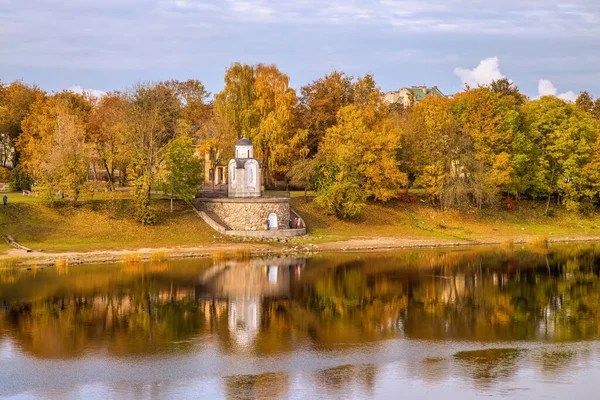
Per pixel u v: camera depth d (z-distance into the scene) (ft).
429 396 158.30
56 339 198.39
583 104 652.48
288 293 263.29
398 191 464.65
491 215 481.46
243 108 454.40
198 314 228.63
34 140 432.25
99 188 444.55
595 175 485.15
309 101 517.55
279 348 191.52
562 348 192.95
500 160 456.45
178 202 409.28
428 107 477.36
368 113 472.44
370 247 387.75
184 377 168.96
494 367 176.76
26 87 517.55
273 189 514.27
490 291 269.64
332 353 187.42
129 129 409.69
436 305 245.04
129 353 186.39
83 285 270.67
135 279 284.82
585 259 353.92
